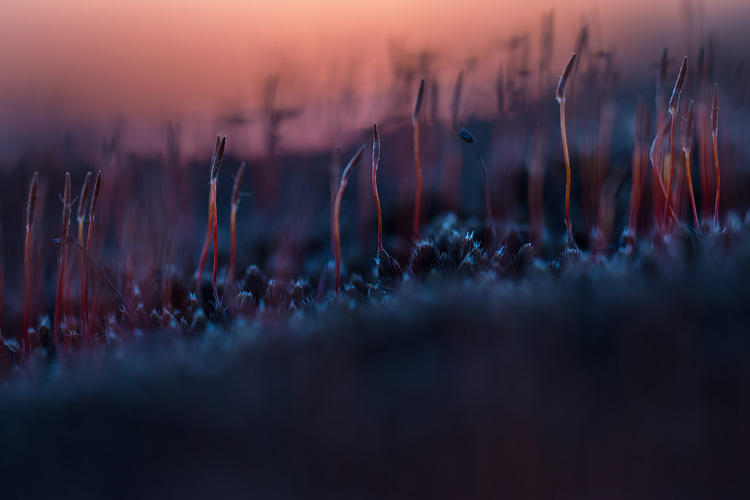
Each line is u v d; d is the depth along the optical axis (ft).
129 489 0.30
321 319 0.37
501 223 0.47
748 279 0.34
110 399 0.34
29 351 0.40
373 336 0.35
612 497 0.27
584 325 0.33
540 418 0.29
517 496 0.28
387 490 0.29
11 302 0.46
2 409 0.34
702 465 0.27
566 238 0.43
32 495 0.30
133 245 0.45
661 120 0.41
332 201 0.45
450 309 0.35
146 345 0.38
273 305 0.41
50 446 0.32
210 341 0.37
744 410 0.28
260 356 0.34
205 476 0.30
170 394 0.33
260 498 0.29
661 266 0.36
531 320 0.34
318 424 0.31
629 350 0.32
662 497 0.27
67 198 0.40
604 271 0.37
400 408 0.32
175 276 0.44
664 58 0.41
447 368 0.33
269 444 0.31
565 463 0.28
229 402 0.32
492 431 0.29
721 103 0.46
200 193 0.57
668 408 0.29
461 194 0.53
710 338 0.32
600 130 0.46
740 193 0.46
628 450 0.28
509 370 0.32
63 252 0.41
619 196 0.49
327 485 0.29
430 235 0.47
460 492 0.28
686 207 0.44
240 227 0.54
